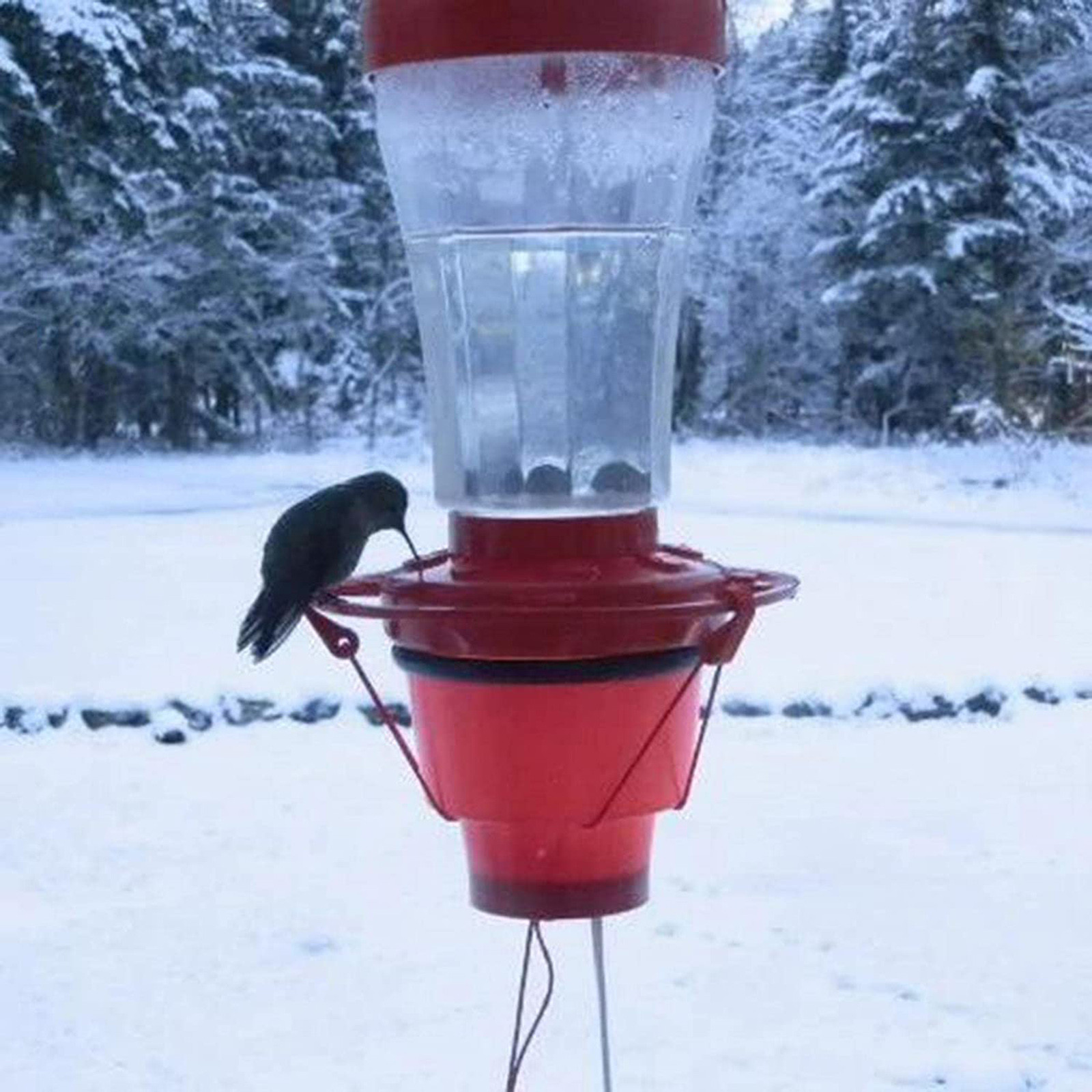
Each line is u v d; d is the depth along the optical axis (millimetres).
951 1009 1955
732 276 11750
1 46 8133
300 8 12195
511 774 1038
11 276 10633
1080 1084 1766
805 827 2658
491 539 1061
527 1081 1781
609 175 1075
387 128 1097
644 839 1079
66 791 2842
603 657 1023
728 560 5383
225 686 3289
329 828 2648
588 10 1026
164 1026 1917
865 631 4031
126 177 9562
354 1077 1793
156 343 10945
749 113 11859
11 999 1988
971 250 10656
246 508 6953
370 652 3650
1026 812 2752
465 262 1068
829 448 9961
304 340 11711
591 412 1079
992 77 10484
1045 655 3732
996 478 8430
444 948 2152
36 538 5824
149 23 9273
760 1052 1843
